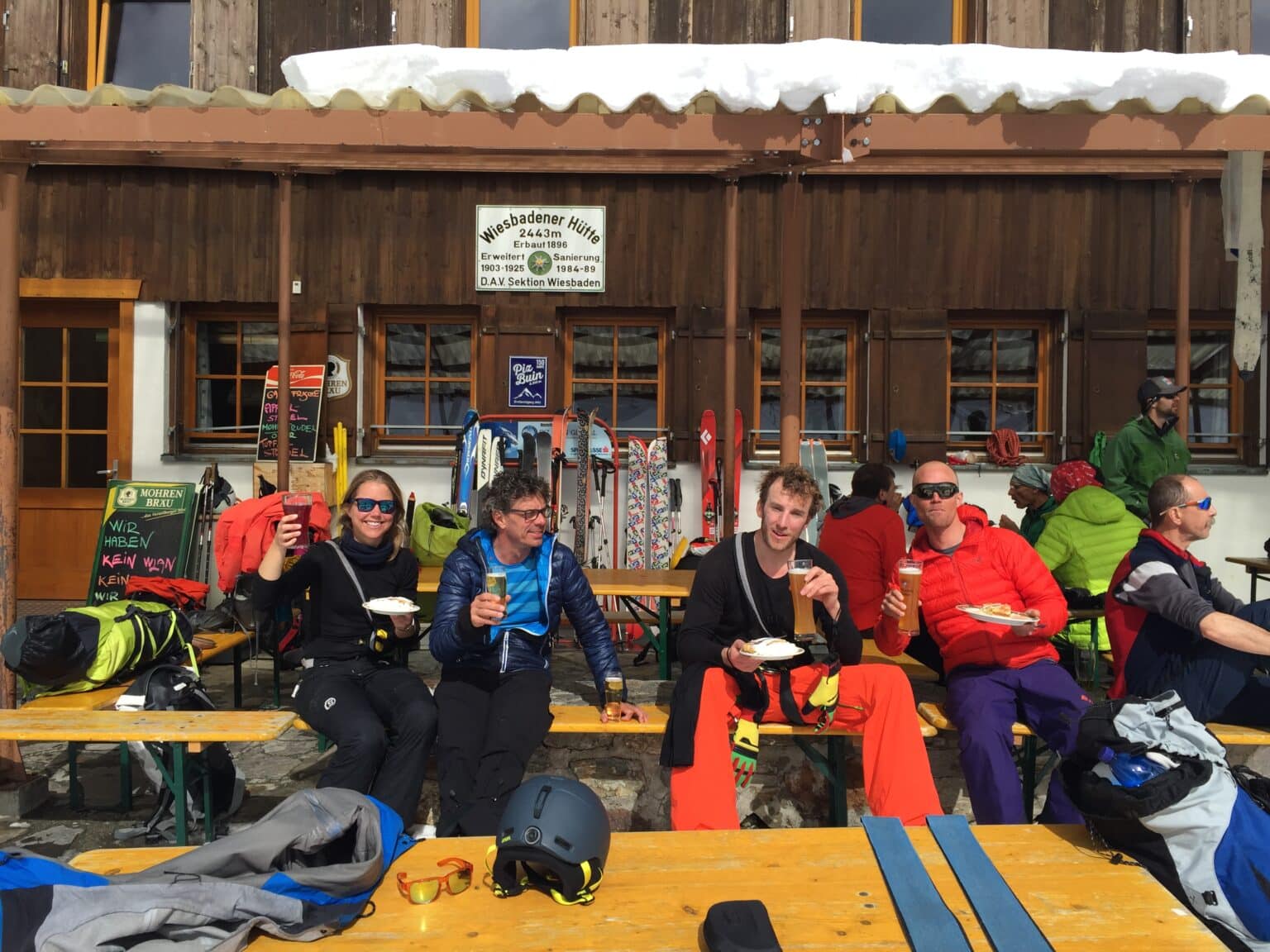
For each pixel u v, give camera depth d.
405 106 3.69
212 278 7.24
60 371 7.40
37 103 3.51
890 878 2.07
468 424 6.89
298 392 7.24
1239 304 4.53
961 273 7.34
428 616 5.83
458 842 2.30
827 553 4.24
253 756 4.74
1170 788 2.17
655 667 5.67
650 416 7.61
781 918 1.93
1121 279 7.35
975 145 3.48
